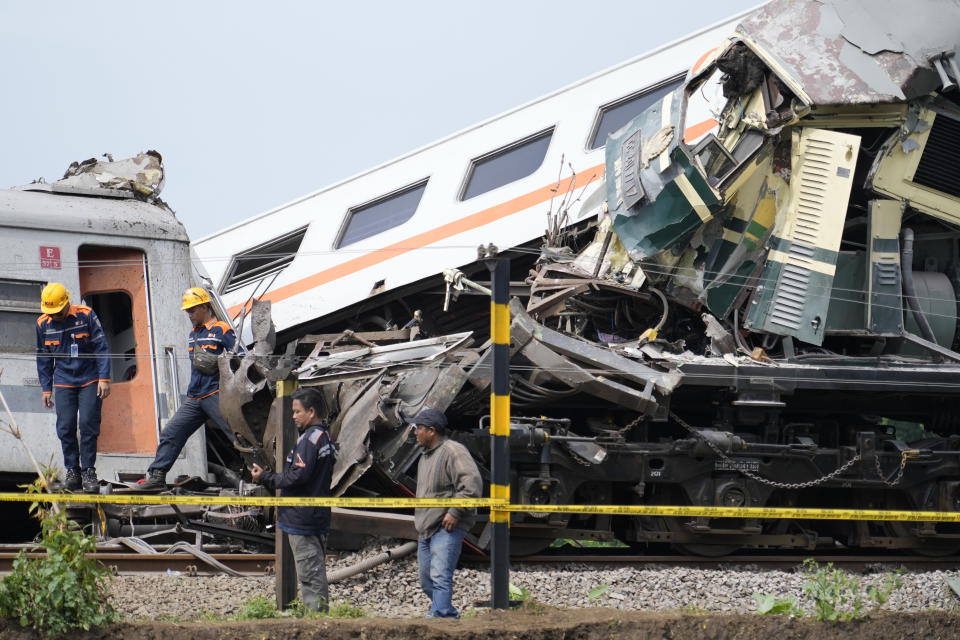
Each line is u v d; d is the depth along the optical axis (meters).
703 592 23.11
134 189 30.64
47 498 16.92
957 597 23.66
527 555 25.67
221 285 44.22
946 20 27.03
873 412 30.11
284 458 18.48
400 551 23.28
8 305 27.53
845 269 27.78
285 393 18.67
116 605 18.88
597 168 37.69
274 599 19.95
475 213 39.62
